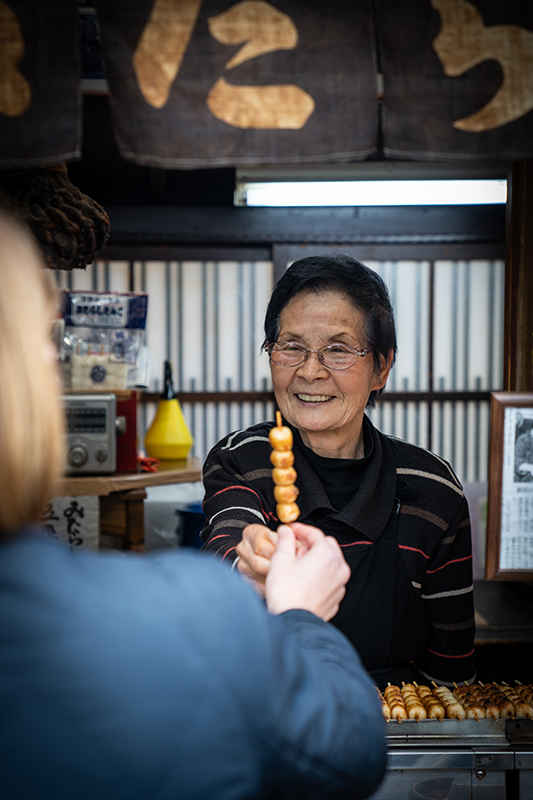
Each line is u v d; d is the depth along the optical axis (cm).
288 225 407
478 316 419
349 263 141
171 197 400
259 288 414
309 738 59
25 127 105
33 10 104
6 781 51
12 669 52
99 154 342
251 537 90
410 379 421
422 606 145
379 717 67
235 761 55
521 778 117
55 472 59
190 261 411
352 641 136
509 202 157
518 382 154
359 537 138
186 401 416
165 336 414
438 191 343
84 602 55
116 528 261
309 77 110
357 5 110
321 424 136
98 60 138
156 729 52
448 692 134
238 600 60
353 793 64
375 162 300
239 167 302
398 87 110
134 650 53
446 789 116
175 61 108
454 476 152
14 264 56
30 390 55
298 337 135
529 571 139
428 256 414
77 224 139
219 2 108
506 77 112
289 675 59
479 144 112
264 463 145
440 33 111
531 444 138
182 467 278
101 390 248
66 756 51
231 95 109
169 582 59
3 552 57
